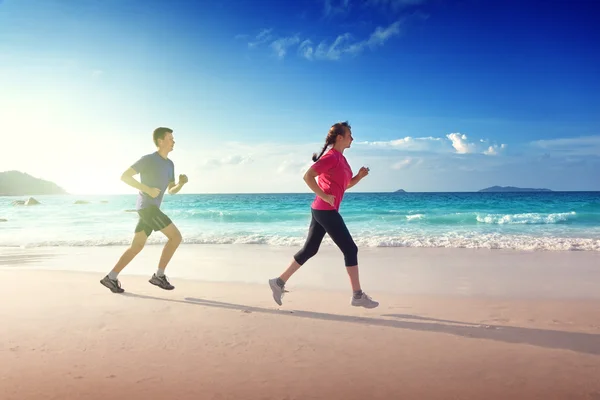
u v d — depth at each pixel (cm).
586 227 1662
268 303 438
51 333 322
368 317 379
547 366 256
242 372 246
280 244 1099
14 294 472
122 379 235
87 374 243
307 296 477
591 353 280
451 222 1973
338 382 232
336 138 415
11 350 284
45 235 1361
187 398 212
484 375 242
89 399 210
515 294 493
